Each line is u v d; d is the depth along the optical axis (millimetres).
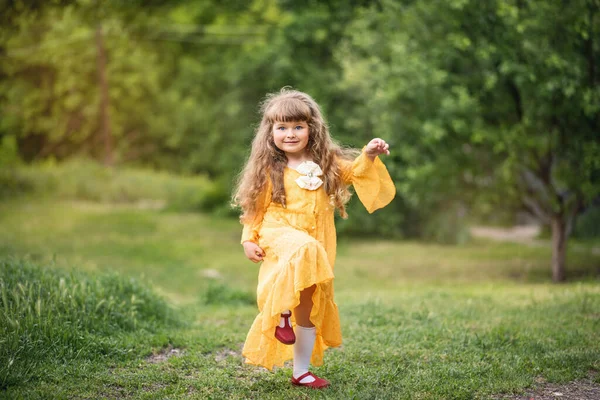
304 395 3486
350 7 14617
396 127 10086
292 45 16125
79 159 25188
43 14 13023
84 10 14602
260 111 4059
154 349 4508
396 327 5219
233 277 11133
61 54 26031
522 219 17031
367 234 16688
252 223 3746
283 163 3732
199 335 4984
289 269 3422
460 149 9656
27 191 21109
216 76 21719
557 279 9398
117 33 24547
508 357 4180
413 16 9359
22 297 4457
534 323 5180
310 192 3676
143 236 15062
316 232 3686
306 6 16172
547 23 8133
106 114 25375
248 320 5852
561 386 3650
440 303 6328
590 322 5164
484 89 9016
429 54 9383
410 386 3596
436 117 9484
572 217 9523
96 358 4113
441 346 4504
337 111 15023
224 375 3910
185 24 25406
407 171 9805
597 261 11117
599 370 3898
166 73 29891
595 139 8656
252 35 20078
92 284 5281
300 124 3711
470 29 8766
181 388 3604
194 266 11898
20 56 24953
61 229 15008
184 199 21250
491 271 10836
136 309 5324
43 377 3670
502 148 8719
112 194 22047
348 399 3375
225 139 19141
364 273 11297
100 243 13523
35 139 28594
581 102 8008
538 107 8680
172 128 28875
